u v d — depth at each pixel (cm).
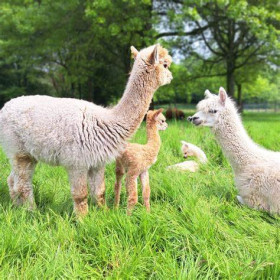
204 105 460
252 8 1614
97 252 312
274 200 418
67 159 382
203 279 272
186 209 375
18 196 424
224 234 335
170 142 748
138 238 330
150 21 1623
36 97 413
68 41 2023
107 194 479
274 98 7119
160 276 278
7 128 407
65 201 445
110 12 1638
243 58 2555
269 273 280
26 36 1905
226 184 496
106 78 2608
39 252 310
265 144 783
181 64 2828
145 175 420
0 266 286
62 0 1744
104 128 386
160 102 4084
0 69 3147
